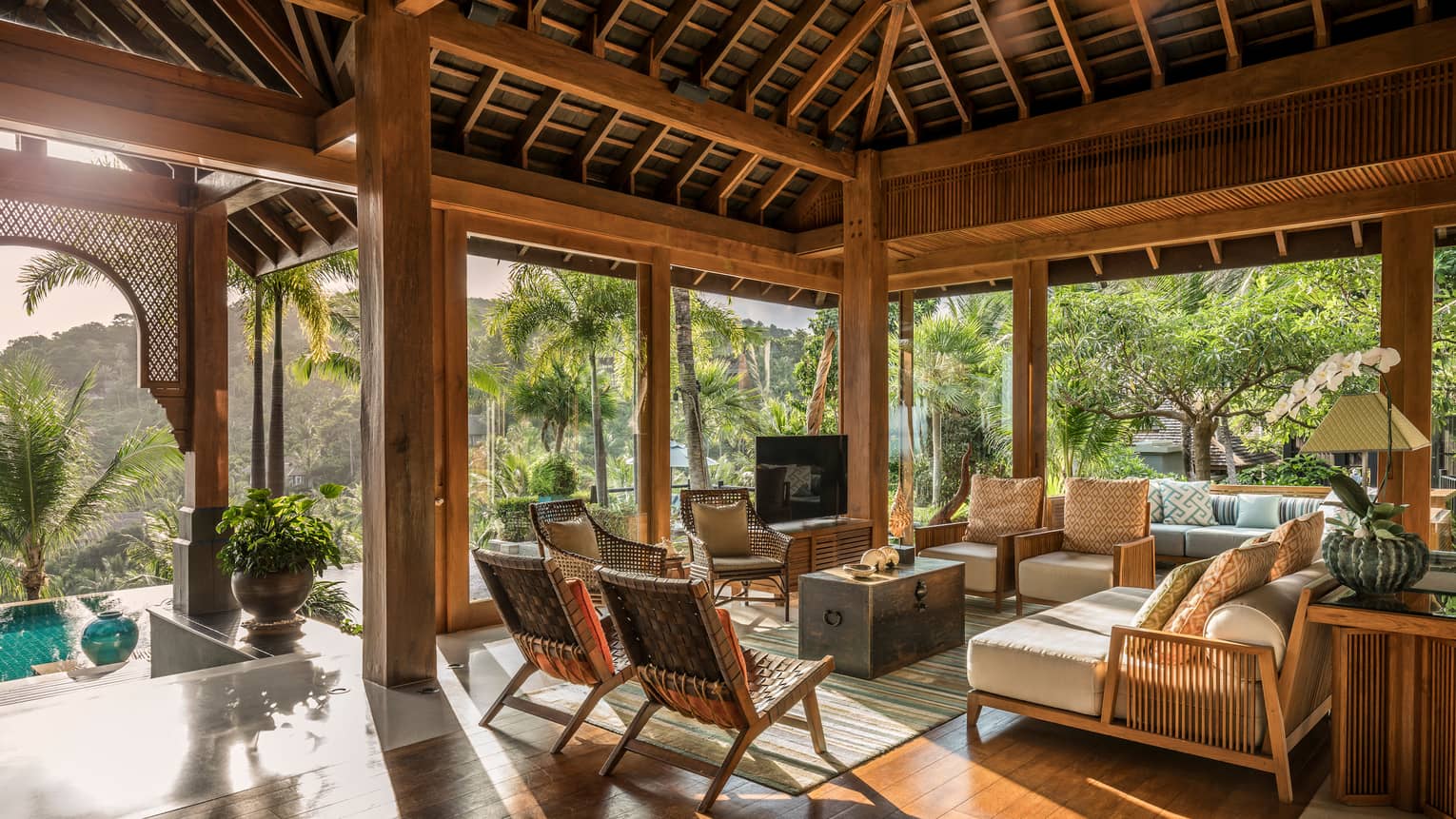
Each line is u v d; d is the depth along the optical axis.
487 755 3.46
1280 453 10.93
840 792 3.12
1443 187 5.61
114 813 2.90
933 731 3.77
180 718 3.84
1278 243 7.11
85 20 4.49
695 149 6.82
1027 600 6.48
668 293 6.94
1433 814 2.87
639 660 3.29
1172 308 10.38
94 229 6.19
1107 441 10.19
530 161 6.22
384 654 4.27
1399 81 4.91
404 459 4.26
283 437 10.01
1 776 3.21
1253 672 3.09
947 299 8.14
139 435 12.90
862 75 6.87
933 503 8.13
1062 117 6.08
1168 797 3.08
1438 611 2.89
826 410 8.37
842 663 4.65
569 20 5.40
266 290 9.79
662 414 6.89
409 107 4.27
